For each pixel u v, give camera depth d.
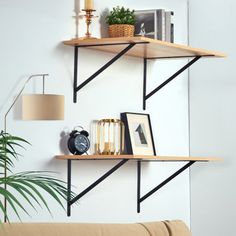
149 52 4.90
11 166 4.14
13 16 4.28
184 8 5.59
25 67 4.33
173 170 5.38
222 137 5.47
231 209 5.41
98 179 4.58
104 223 4.54
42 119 4.12
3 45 4.23
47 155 4.44
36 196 4.36
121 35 4.68
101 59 4.82
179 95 5.50
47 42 4.46
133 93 5.07
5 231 3.88
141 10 4.84
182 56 5.09
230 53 5.46
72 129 4.61
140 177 5.07
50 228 4.02
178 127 5.48
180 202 5.47
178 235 4.46
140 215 5.08
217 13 5.51
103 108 4.82
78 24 4.66
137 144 4.92
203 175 5.52
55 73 4.51
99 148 4.71
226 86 5.46
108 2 4.88
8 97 4.24
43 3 4.45
